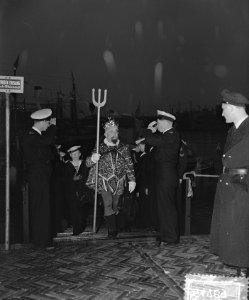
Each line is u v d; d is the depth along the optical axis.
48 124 5.03
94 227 5.48
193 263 4.30
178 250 4.75
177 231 5.00
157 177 5.01
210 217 8.37
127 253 4.64
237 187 3.57
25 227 5.50
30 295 3.54
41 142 4.86
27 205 5.52
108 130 5.24
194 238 5.27
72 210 5.50
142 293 3.56
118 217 5.51
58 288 3.68
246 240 3.56
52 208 5.16
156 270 4.09
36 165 4.86
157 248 4.83
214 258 4.46
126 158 5.26
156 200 5.33
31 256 4.57
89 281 3.84
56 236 5.34
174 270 4.10
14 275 4.01
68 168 5.65
